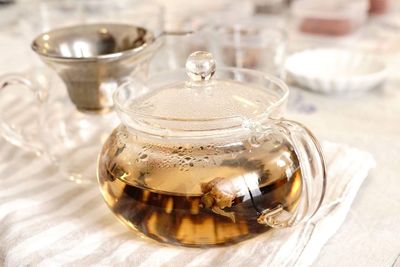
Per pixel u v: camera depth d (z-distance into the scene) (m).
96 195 0.55
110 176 0.48
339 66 0.81
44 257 0.46
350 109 0.72
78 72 0.54
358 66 0.80
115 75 0.55
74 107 0.58
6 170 0.59
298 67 0.81
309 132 0.46
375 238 0.49
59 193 0.55
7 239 0.48
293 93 0.77
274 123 0.47
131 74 0.57
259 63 0.77
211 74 0.48
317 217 0.49
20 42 1.04
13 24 1.16
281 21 1.10
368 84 0.75
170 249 0.47
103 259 0.47
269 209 0.47
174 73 0.53
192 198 0.45
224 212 0.45
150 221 0.46
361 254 0.47
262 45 0.79
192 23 0.99
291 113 0.72
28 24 0.94
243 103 0.47
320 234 0.47
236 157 0.46
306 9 1.05
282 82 0.50
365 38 1.03
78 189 0.56
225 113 0.46
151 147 0.47
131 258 0.47
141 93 0.51
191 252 0.47
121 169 0.48
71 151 0.58
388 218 0.51
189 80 0.49
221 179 0.45
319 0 1.08
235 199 0.45
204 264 0.46
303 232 0.48
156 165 0.46
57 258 0.46
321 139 0.62
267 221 0.47
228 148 0.47
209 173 0.46
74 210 0.52
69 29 0.59
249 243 0.47
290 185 0.47
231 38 0.81
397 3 1.24
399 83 0.79
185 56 0.78
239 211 0.46
